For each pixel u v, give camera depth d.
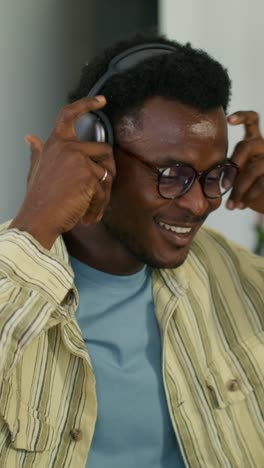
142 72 1.63
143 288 1.84
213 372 1.84
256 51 3.16
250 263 2.01
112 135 1.64
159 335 1.82
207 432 1.79
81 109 1.60
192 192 1.65
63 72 3.64
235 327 1.91
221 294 1.93
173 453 1.80
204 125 1.64
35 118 3.57
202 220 1.71
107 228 1.73
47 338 1.71
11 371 1.56
